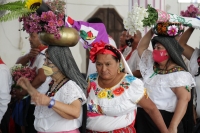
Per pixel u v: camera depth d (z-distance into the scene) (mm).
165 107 6102
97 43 4941
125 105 4898
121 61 5164
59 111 4371
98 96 4980
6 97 6117
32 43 6988
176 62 6152
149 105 5090
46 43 4617
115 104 4898
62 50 4609
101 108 4945
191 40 12031
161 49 6148
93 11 11430
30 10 4531
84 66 11398
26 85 4445
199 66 6824
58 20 4543
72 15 11094
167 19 6164
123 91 4930
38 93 4363
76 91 4508
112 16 11719
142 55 6555
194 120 6777
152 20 5926
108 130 4992
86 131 5160
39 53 6914
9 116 6672
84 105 4801
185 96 5965
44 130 4668
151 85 6191
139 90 4930
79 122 4773
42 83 6496
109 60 4883
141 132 6199
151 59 6480
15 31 9820
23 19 4617
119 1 11734
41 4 4574
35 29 4566
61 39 4520
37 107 4781
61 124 4625
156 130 6121
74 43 4652
